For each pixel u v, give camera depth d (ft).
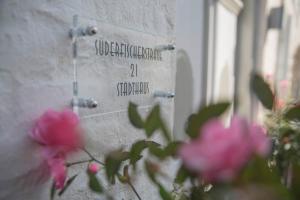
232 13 10.13
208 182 1.40
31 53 2.64
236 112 1.52
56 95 2.93
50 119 2.08
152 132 1.63
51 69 2.86
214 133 1.14
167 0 5.07
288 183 1.42
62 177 2.24
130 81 4.15
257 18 12.35
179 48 6.61
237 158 1.10
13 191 2.51
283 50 16.05
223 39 9.48
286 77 15.65
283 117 2.07
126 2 4.00
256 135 1.20
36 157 2.63
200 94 7.91
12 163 2.49
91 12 3.38
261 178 1.16
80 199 3.26
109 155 2.15
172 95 4.90
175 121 6.45
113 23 3.76
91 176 2.12
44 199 2.79
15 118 2.50
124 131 4.02
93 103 3.25
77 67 3.20
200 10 7.66
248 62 11.69
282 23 13.79
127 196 4.13
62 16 2.98
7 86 2.43
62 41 2.99
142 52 4.41
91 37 3.39
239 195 1.16
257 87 1.72
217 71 9.10
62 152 2.04
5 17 2.39
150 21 4.58
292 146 2.13
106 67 3.67
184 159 1.25
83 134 2.16
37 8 2.68
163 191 1.71
